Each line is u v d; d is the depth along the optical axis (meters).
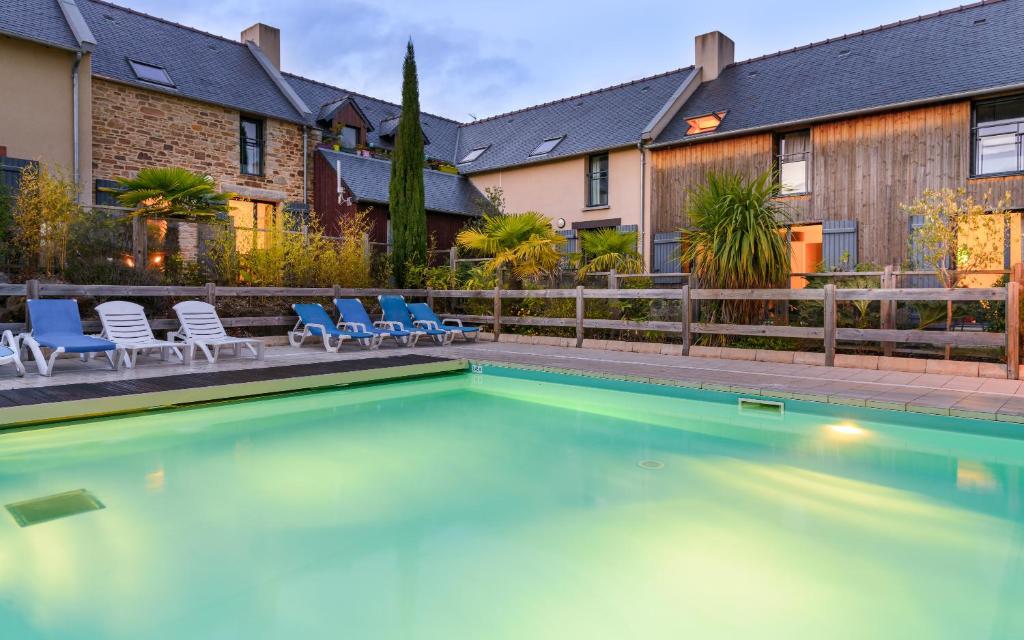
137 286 7.71
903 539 3.06
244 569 2.73
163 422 5.08
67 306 6.38
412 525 3.25
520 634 2.23
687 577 2.69
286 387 5.77
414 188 11.12
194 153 13.06
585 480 3.92
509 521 3.30
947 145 11.37
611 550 2.96
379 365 6.67
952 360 6.52
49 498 3.53
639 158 15.22
